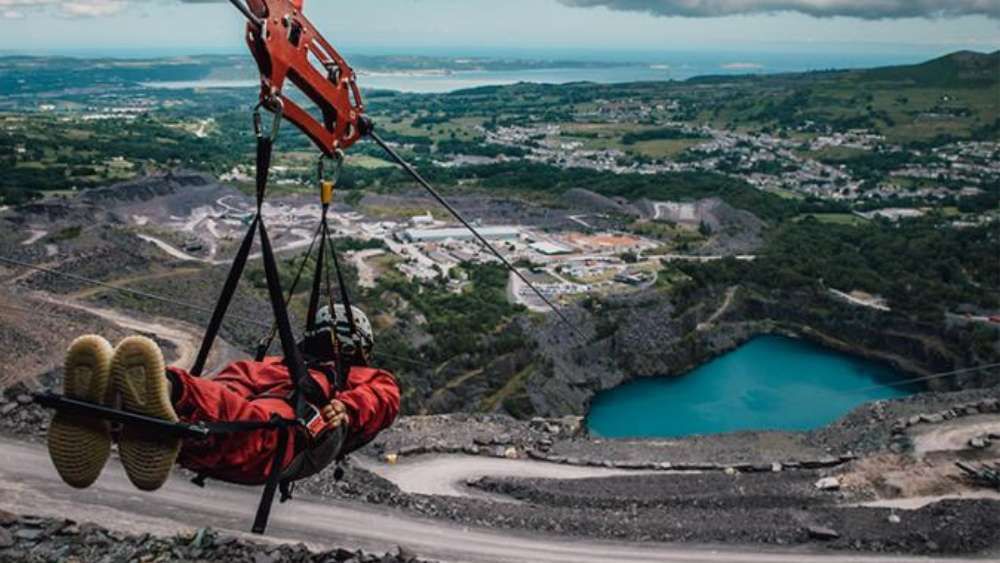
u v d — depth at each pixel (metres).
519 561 23.80
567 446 41.81
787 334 123.25
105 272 88.62
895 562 26.94
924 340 115.75
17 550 14.10
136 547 14.62
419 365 89.56
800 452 43.38
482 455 39.81
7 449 21.16
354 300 100.19
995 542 28.20
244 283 92.38
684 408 95.75
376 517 24.34
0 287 77.19
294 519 22.58
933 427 44.53
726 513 31.05
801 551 27.19
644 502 33.44
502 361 93.81
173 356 64.44
